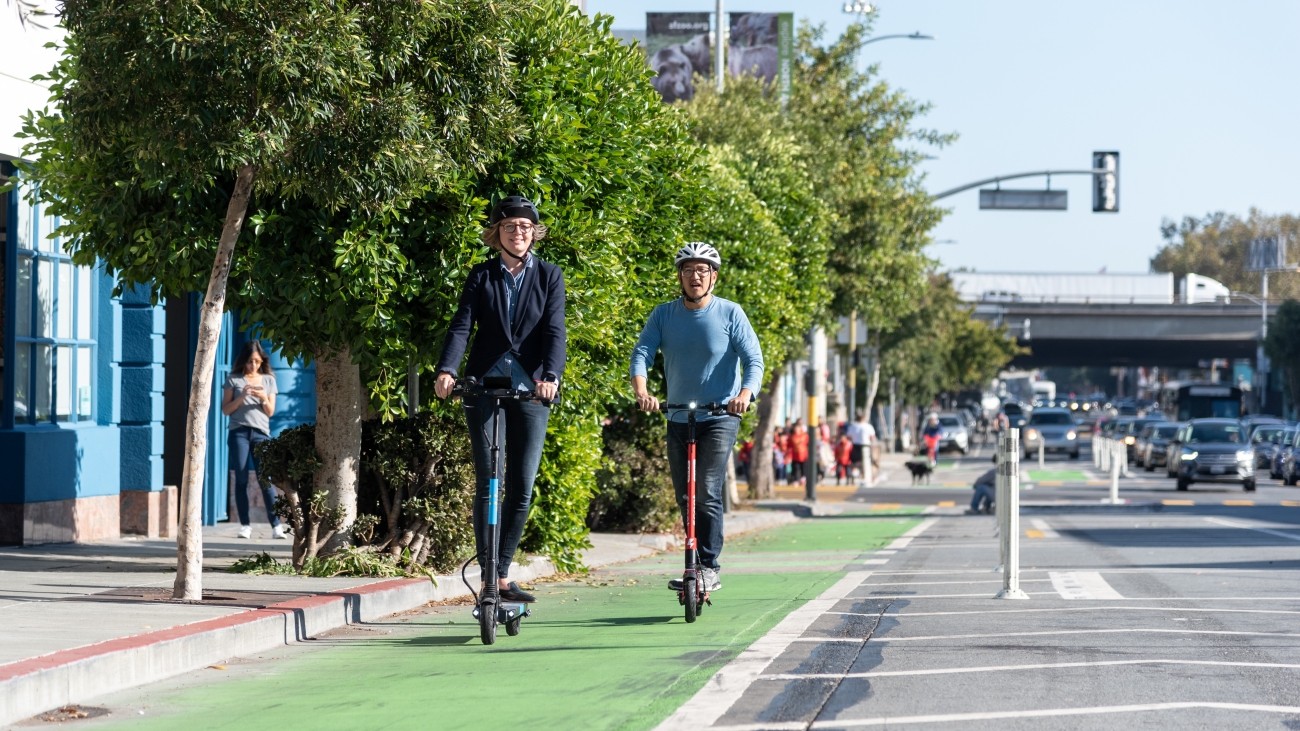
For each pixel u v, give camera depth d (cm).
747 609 2050
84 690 1360
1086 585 2419
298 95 1730
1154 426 11638
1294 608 2050
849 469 9012
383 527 2289
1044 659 1547
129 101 1725
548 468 2602
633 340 2819
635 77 2778
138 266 2120
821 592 2328
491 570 1672
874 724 1207
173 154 1742
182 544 1816
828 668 1488
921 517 5747
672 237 3247
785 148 5028
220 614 1692
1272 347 18350
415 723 1244
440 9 1831
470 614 2014
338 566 2150
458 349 1655
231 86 1711
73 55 2081
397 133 1783
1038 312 19575
